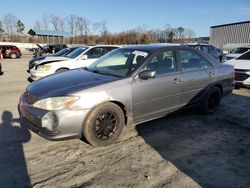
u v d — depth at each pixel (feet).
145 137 14.51
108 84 12.93
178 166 11.51
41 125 11.68
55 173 10.68
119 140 13.97
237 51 52.90
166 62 15.61
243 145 13.88
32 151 12.48
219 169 11.38
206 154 12.73
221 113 19.35
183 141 14.15
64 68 29.84
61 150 12.64
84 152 12.51
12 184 9.87
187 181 10.41
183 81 16.06
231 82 19.85
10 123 16.01
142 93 14.01
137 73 13.99
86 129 12.32
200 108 18.42
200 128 16.15
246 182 10.48
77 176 10.49
